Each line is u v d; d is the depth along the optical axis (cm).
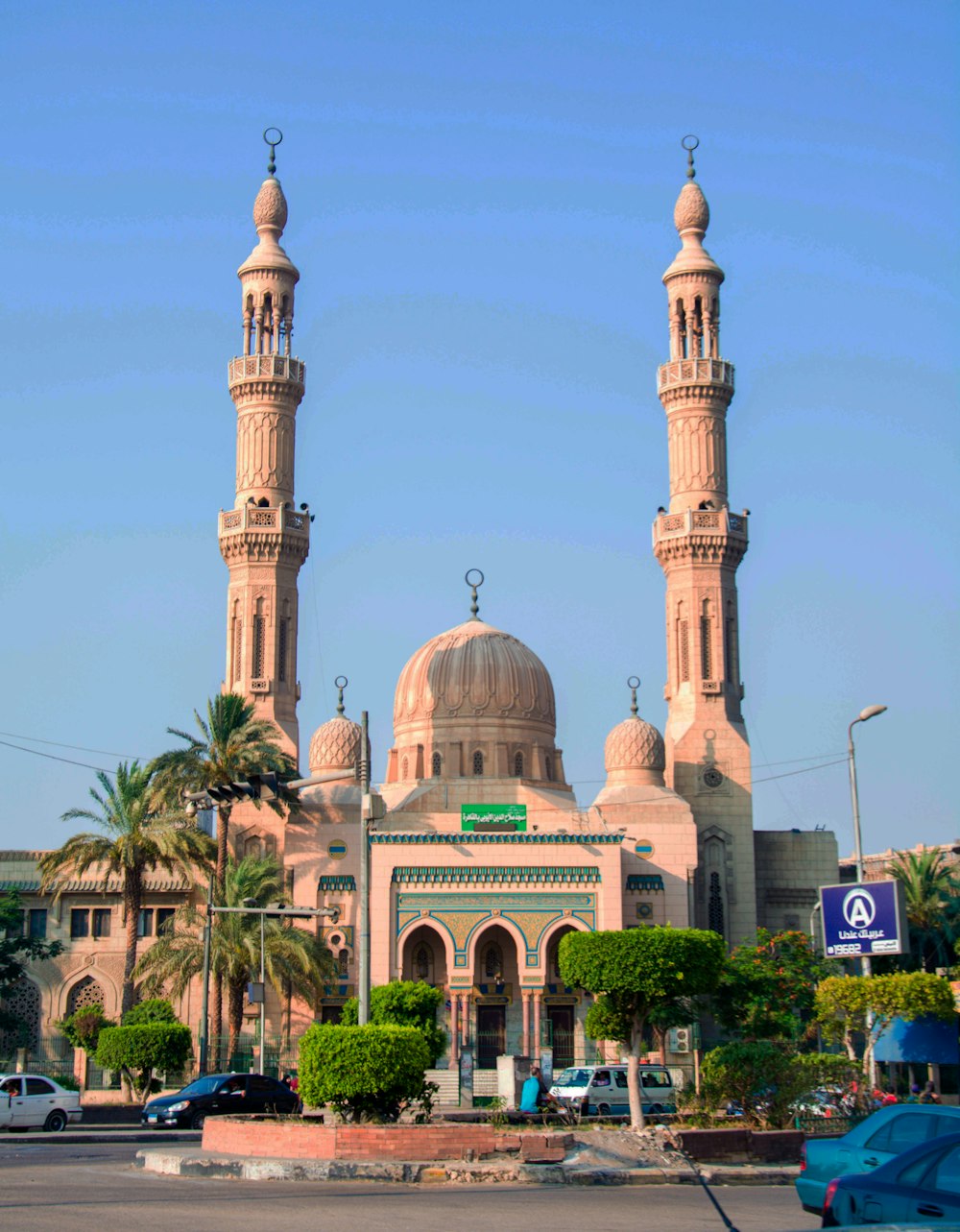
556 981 8725
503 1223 2647
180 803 8219
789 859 10231
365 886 4409
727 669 10100
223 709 8362
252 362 10131
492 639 10625
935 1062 5822
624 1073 5775
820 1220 2553
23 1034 9000
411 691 10569
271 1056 8331
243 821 9388
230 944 7819
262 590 9844
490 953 8988
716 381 10388
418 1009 6981
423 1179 3466
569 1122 4753
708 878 9712
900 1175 2053
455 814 9512
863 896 5075
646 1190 3416
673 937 4744
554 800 9844
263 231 10488
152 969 8038
